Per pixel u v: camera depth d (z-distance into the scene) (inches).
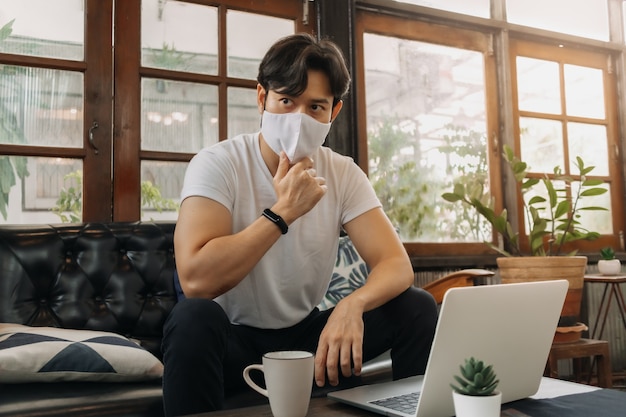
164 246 74.7
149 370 54.2
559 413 30.3
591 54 132.9
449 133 116.5
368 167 107.2
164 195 89.8
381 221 53.6
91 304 68.1
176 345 36.4
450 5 118.7
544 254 95.6
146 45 90.7
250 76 98.5
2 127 81.0
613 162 132.3
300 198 43.8
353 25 104.8
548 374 86.7
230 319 50.6
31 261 66.2
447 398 29.7
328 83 47.0
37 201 82.3
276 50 47.0
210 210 46.1
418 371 43.8
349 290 79.5
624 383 116.6
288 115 45.6
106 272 69.9
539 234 95.7
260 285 49.2
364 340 45.8
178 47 93.0
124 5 89.1
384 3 109.3
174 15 93.2
